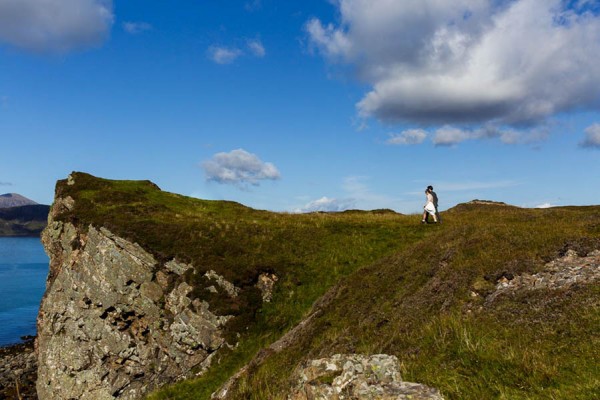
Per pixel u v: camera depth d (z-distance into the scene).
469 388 9.63
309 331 21.75
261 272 32.75
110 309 33.91
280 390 14.48
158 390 26.80
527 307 13.30
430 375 10.54
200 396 24.39
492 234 21.97
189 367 28.61
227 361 27.00
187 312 30.19
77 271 37.75
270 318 29.52
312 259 35.22
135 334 32.75
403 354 12.67
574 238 18.16
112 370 32.94
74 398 34.25
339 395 9.83
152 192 51.38
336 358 11.46
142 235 35.66
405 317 16.62
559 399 8.36
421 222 41.50
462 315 14.63
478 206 57.59
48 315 39.56
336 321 21.34
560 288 13.73
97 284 35.22
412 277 21.36
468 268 18.11
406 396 8.70
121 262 34.59
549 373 9.21
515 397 8.82
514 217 37.16
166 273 33.34
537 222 28.30
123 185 50.81
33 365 56.03
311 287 31.94
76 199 45.12
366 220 44.59
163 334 31.06
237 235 38.03
